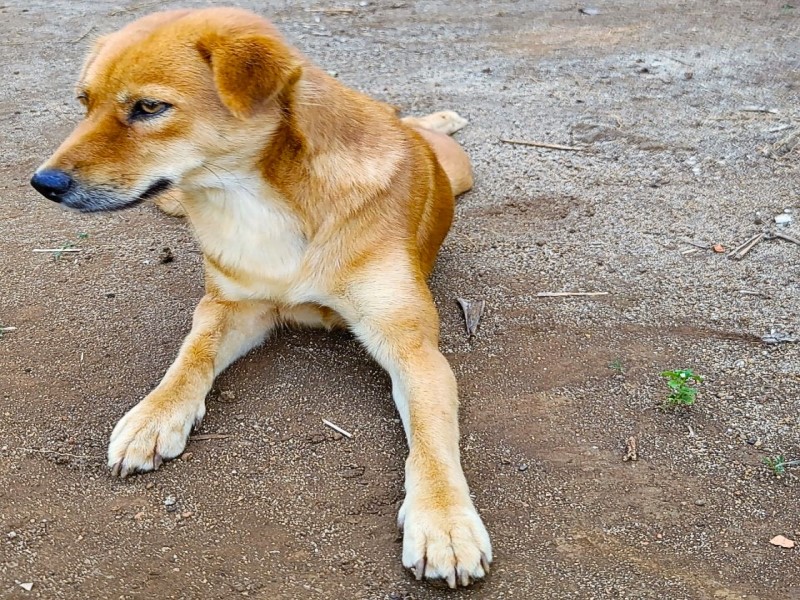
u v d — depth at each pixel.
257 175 1.26
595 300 1.43
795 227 1.55
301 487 1.20
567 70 2.22
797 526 1.15
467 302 1.43
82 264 1.52
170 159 1.23
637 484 1.20
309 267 1.30
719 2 2.77
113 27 2.73
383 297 1.29
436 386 1.24
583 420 1.27
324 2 2.98
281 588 1.11
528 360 1.34
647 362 1.33
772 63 2.19
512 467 1.22
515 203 1.64
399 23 2.71
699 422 1.26
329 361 1.36
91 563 1.13
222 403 1.30
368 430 1.27
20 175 1.75
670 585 1.11
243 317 1.36
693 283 1.46
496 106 2.00
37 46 2.57
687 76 2.12
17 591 1.11
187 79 1.22
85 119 1.25
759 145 1.77
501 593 1.11
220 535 1.16
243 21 1.25
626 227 1.58
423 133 1.65
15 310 1.44
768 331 1.37
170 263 1.52
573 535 1.15
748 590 1.11
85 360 1.35
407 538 1.12
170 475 1.21
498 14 2.77
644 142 1.80
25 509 1.18
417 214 1.36
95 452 1.24
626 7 2.77
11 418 1.27
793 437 1.24
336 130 1.28
